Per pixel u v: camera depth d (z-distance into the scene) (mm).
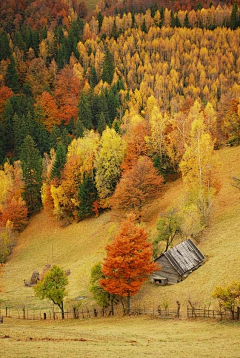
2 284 75500
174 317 43844
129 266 48281
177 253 54625
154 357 25234
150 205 83688
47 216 108438
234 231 60469
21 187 115312
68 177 99250
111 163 92188
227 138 104125
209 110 104688
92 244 82250
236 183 76875
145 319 45406
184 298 48156
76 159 100688
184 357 25438
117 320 47125
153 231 71000
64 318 52000
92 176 96500
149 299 51312
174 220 59969
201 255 56188
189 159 67312
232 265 50188
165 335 35031
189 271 53938
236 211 66812
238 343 29797
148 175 78188
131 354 26000
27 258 89125
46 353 24953
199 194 65062
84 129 141375
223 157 89500
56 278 52281
